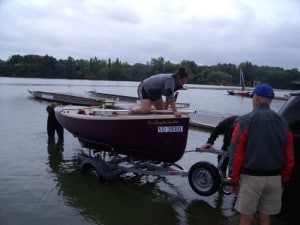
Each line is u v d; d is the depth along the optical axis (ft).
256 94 12.44
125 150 22.08
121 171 22.04
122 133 21.15
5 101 75.77
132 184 21.72
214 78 337.11
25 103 71.92
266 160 11.93
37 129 39.04
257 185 12.05
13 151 28.66
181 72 21.04
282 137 12.07
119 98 87.66
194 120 48.60
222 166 18.66
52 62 372.58
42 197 19.03
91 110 25.93
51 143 31.94
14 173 22.91
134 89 190.80
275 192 12.32
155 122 20.33
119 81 378.73
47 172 23.31
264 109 12.25
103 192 20.17
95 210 17.65
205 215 17.39
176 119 20.21
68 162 25.82
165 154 21.13
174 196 19.90
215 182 17.89
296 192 15.16
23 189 20.08
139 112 22.18
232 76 338.34
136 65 361.71
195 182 18.76
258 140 11.94
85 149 26.76
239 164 12.16
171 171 20.48
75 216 16.84
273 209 12.50
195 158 28.63
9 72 358.64
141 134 20.74
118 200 19.07
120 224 16.17
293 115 15.47
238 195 12.65
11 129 38.68
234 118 18.33
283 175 12.48
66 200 18.79
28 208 17.53
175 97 21.45
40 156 27.32
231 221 16.74
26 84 193.06
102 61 399.03
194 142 35.96
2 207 17.53
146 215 17.25
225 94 181.16
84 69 384.06
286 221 15.99
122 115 21.48
